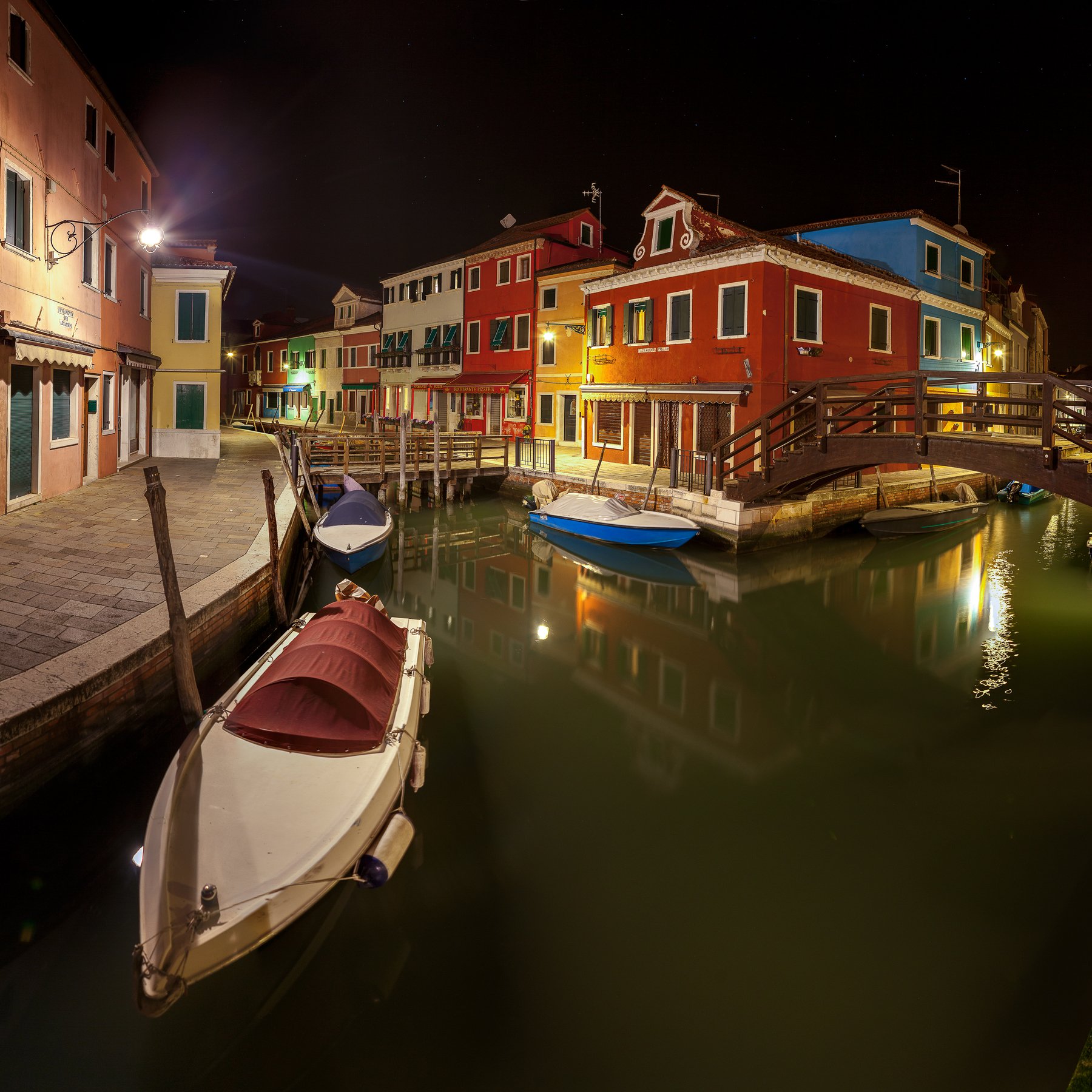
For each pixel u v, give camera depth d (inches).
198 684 335.9
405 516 912.3
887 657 468.4
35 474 517.7
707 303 836.0
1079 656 468.8
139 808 272.8
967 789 306.3
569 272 1131.3
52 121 530.9
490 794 289.7
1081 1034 179.9
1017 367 1566.2
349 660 261.9
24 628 297.9
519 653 459.5
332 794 216.4
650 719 370.9
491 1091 163.0
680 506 741.3
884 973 200.8
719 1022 183.3
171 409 909.2
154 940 158.7
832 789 305.9
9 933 205.2
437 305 1459.2
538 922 218.4
